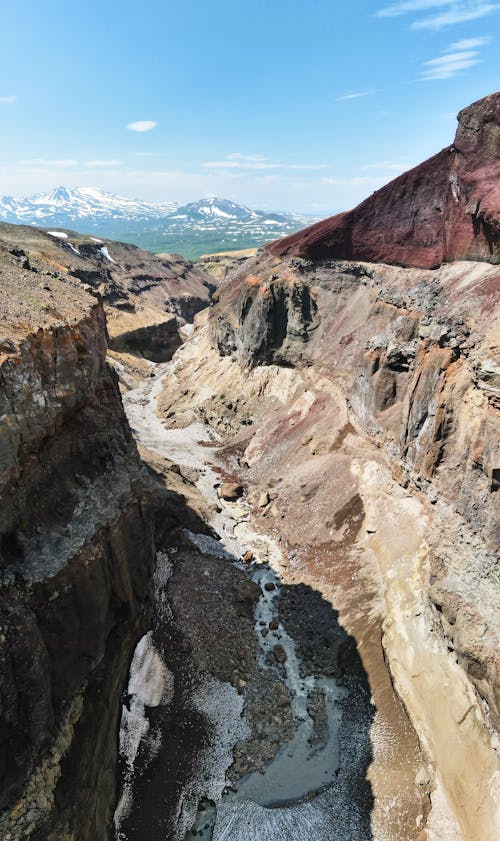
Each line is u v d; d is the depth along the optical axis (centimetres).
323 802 2192
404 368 3744
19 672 1470
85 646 1855
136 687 2441
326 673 2788
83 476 2053
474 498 2503
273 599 3322
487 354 2661
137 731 2300
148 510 2603
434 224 4400
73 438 2027
